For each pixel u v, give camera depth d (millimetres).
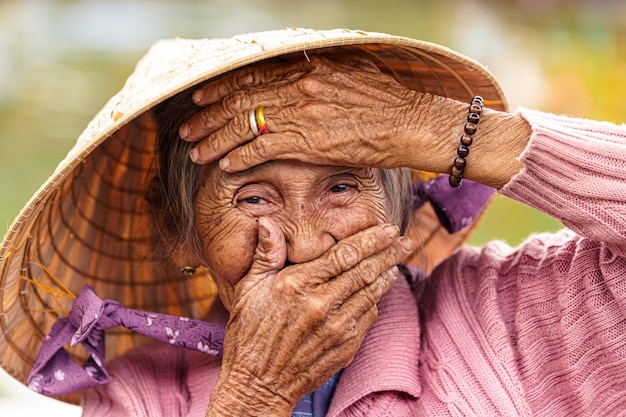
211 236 2367
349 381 2484
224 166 2250
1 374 5402
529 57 9867
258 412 2256
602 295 2293
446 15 11438
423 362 2504
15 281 2441
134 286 2869
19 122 9461
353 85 2225
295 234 2268
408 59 2410
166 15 11734
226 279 2400
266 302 2236
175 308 2934
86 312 2482
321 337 2217
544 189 2182
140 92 2225
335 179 2303
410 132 2213
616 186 2121
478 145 2213
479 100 2211
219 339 2559
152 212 2691
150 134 2695
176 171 2445
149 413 2605
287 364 2236
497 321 2443
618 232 2139
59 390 2557
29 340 2639
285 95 2213
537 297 2430
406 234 2637
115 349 2926
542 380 2381
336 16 11719
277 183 2268
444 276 2652
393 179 2467
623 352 2254
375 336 2531
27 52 10570
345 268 2227
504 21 10992
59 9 11836
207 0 12258
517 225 7461
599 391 2297
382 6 12109
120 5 11844
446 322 2518
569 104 9023
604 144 2137
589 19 10664
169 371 2750
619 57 9688
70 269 2727
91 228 2748
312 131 2197
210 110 2268
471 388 2373
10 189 8406
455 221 2777
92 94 9812
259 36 2271
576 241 2389
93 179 2703
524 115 2213
